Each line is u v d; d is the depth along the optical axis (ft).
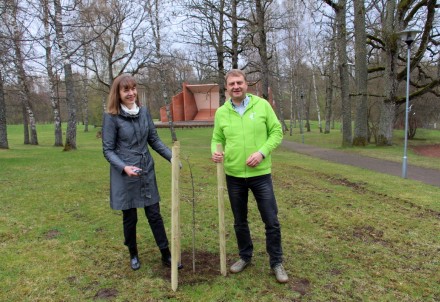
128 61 72.13
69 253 12.46
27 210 17.78
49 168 31.45
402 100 59.31
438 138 85.61
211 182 25.23
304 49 110.83
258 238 14.02
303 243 13.57
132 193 10.48
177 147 9.68
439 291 10.07
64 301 9.41
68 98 50.62
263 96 54.60
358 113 59.57
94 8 49.67
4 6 29.53
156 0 60.85
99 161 36.52
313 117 195.62
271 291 9.88
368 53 65.10
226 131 10.44
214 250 12.73
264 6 52.65
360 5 54.80
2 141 57.41
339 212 17.81
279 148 64.13
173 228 9.70
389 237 14.34
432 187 25.20
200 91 123.03
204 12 52.54
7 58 31.73
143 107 11.02
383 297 9.69
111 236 14.21
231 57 57.52
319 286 10.21
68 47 49.88
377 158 45.14
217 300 9.41
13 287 10.09
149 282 10.36
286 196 21.24
